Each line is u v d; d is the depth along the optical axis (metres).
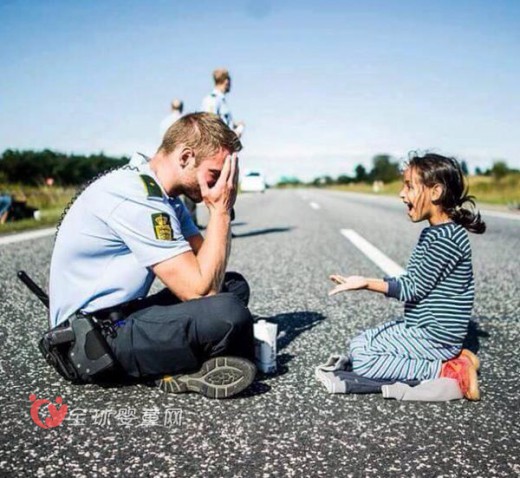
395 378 2.14
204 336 1.92
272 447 1.67
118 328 1.98
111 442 1.69
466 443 1.72
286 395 2.10
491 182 24.00
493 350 2.74
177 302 2.20
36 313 3.32
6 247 6.20
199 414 1.91
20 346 2.68
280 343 2.80
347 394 2.12
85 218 1.95
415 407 2.01
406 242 7.30
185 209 2.52
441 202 2.11
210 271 1.97
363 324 3.18
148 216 1.91
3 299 3.68
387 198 27.94
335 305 3.65
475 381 2.07
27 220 9.45
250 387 2.18
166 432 1.77
